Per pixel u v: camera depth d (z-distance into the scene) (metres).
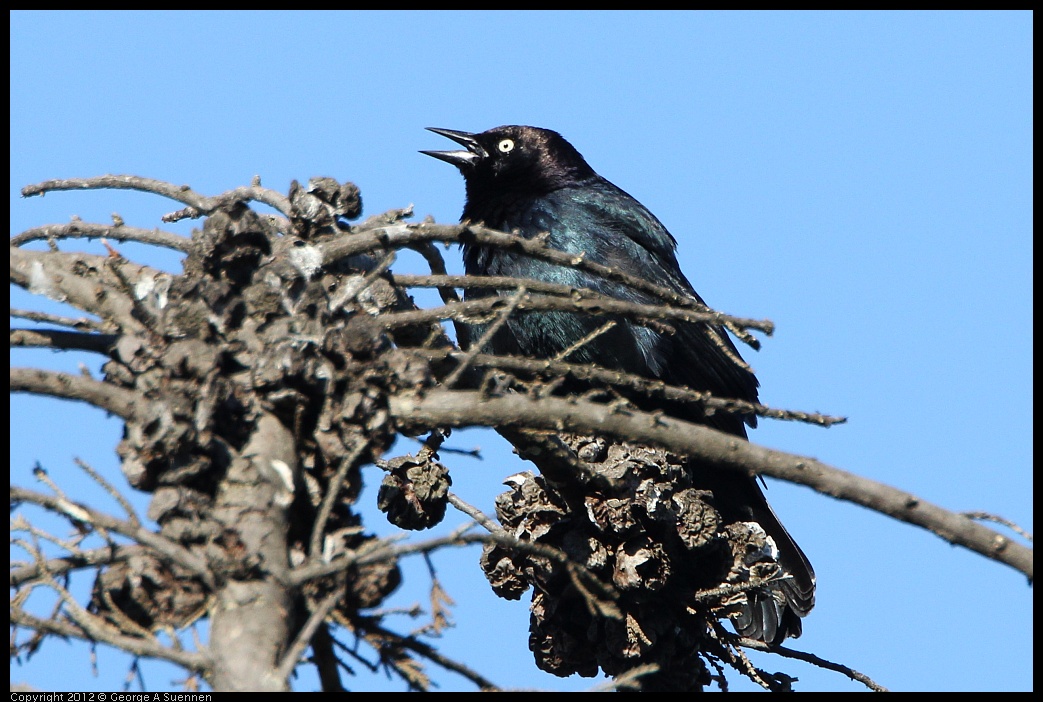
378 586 7.32
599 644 11.19
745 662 11.02
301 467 7.88
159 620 7.24
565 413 8.23
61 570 7.10
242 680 6.34
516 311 8.66
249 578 6.85
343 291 8.48
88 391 7.63
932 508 8.12
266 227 8.94
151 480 7.53
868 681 10.84
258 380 7.84
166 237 9.05
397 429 8.22
